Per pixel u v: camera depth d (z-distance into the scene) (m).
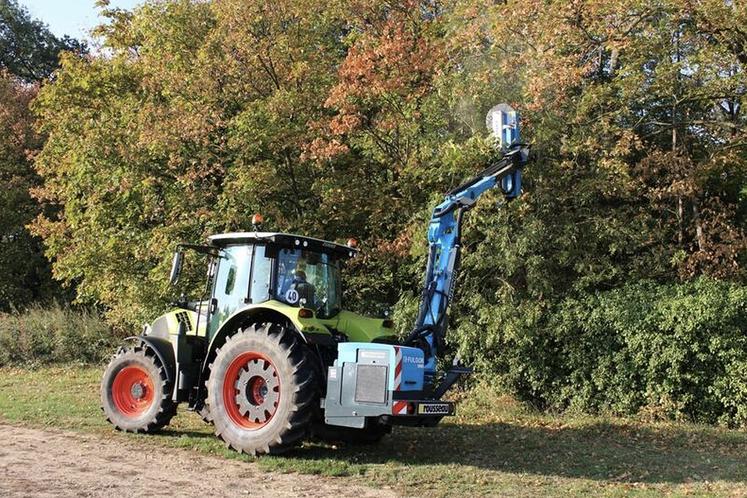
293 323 7.59
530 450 8.24
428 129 12.75
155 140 13.03
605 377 10.94
